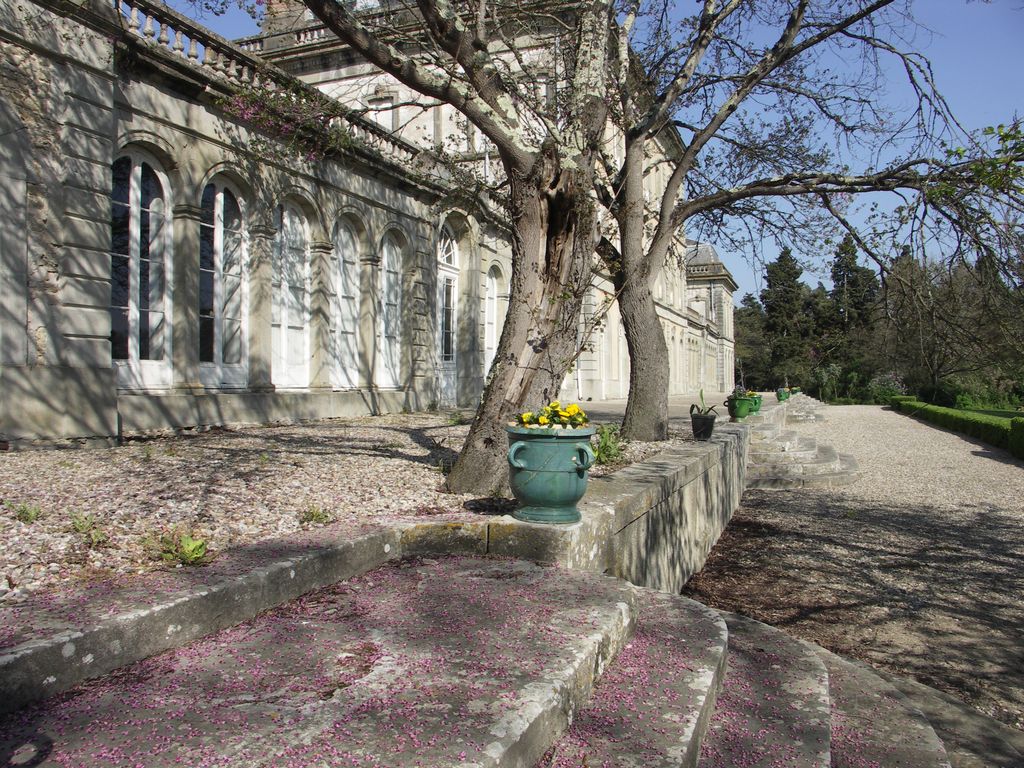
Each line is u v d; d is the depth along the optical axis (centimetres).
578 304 610
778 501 1280
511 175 590
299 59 2359
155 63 1066
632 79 1150
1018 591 761
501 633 324
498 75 594
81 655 267
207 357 1227
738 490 1245
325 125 1179
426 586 400
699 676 330
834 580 802
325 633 324
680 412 2212
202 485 587
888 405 4731
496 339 2247
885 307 971
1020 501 1255
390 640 315
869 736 363
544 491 461
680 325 4881
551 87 1049
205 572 354
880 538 997
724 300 6719
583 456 464
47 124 904
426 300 1820
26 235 878
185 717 238
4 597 310
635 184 1073
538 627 333
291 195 1391
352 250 1584
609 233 1151
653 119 1047
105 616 286
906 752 344
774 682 386
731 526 1082
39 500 505
